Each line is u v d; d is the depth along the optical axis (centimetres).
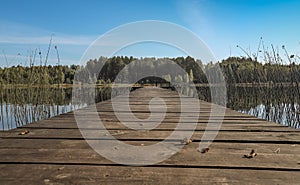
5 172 113
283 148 153
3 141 172
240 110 638
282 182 102
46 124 242
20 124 530
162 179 106
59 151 147
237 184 100
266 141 171
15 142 169
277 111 486
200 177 108
